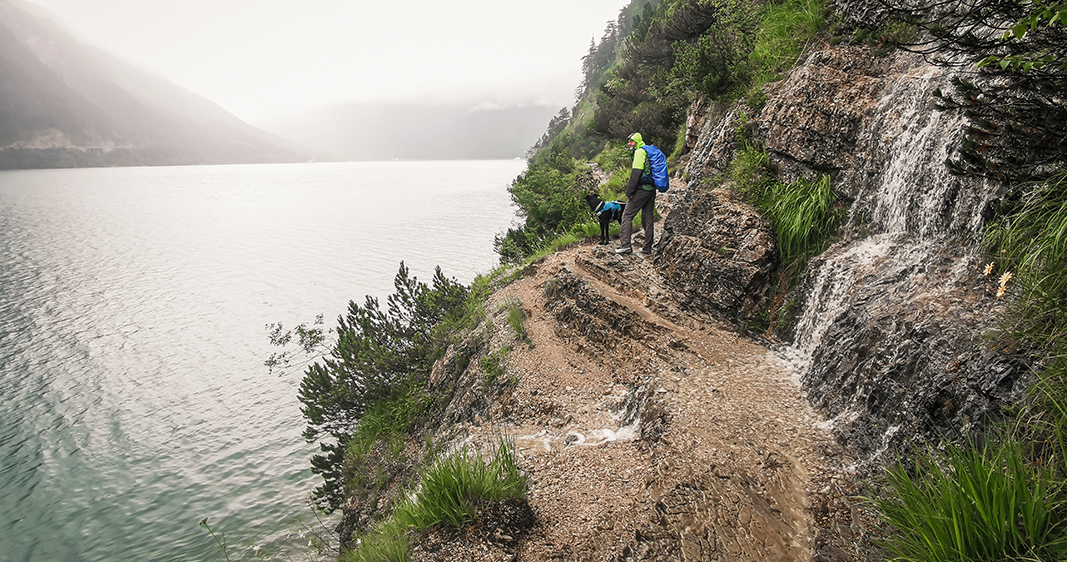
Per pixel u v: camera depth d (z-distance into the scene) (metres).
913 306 3.80
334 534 12.18
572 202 12.59
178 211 94.44
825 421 4.06
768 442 3.95
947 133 4.19
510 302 8.27
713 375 5.08
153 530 13.71
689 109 12.80
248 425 18.81
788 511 3.30
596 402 5.51
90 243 62.28
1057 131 2.49
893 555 2.72
